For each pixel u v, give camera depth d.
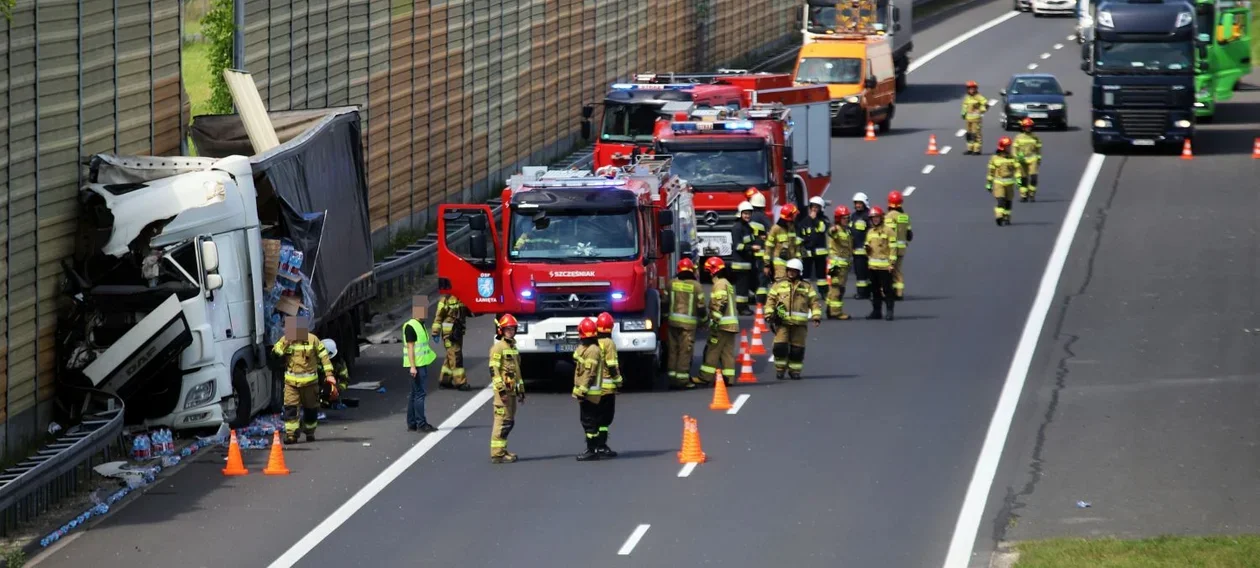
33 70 69.69
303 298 77.12
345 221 85.94
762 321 92.69
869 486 63.34
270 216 77.75
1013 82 179.62
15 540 57.53
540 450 70.06
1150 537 56.41
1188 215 129.38
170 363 71.31
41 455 64.25
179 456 69.19
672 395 80.75
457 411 77.69
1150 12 157.00
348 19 112.44
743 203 100.69
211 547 56.88
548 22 152.62
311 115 89.19
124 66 78.69
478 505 61.47
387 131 119.12
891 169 153.88
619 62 174.25
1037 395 78.62
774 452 68.75
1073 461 67.06
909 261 114.44
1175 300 100.62
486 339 94.81
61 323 72.06
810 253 105.75
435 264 113.44
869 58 175.25
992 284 106.38
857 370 84.75
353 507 61.62
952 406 76.56
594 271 80.12
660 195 85.56
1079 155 160.38
